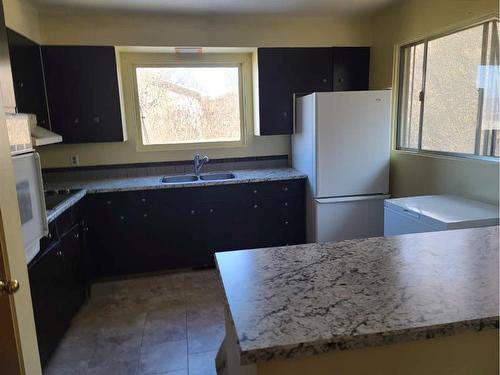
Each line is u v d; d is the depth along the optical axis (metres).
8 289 1.12
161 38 3.40
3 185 1.14
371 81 3.79
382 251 1.21
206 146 3.88
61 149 3.55
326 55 3.66
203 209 3.36
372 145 3.30
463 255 1.15
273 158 4.02
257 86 3.64
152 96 3.74
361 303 0.86
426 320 0.78
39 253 2.02
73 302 2.59
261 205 3.47
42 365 2.02
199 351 2.23
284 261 1.15
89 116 3.30
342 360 0.77
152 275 3.38
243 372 0.91
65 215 2.49
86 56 3.23
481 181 2.47
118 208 3.20
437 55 2.89
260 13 3.39
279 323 0.78
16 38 2.60
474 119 2.55
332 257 1.17
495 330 0.83
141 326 2.52
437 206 2.39
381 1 3.15
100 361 2.16
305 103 3.41
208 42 3.50
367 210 3.39
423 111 3.08
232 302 0.88
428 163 2.97
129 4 3.01
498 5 2.26
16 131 1.60
